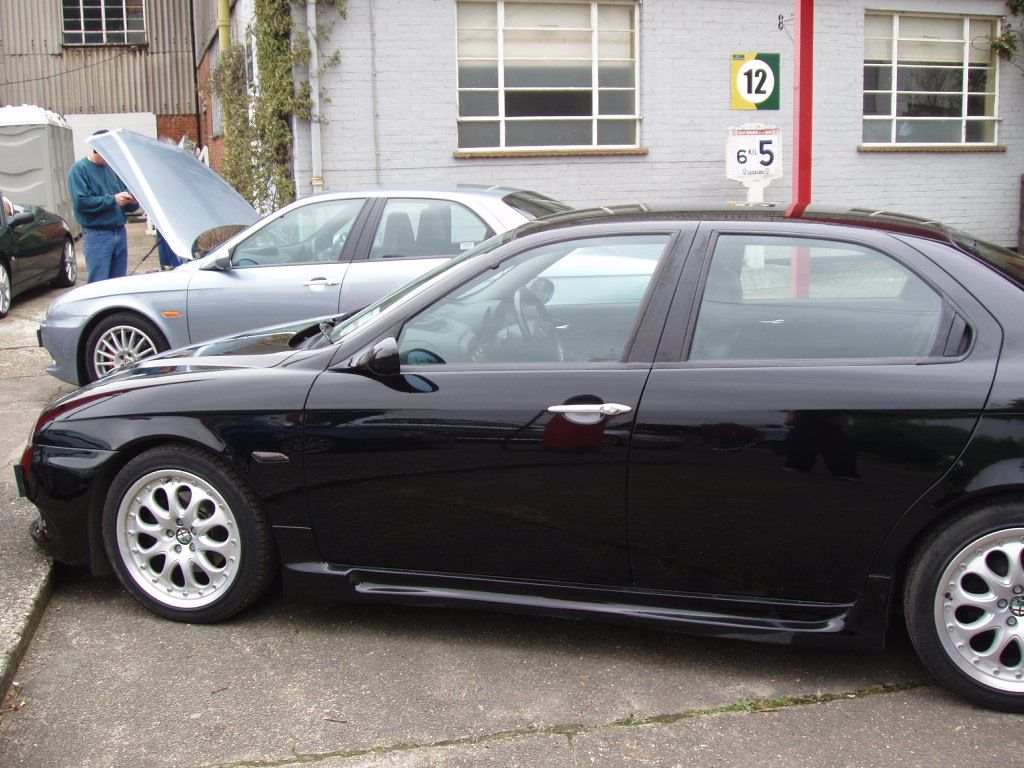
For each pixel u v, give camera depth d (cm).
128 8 2575
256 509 359
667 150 1184
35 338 951
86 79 2588
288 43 1073
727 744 292
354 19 1080
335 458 345
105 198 865
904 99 1266
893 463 303
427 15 1095
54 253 1258
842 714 308
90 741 296
